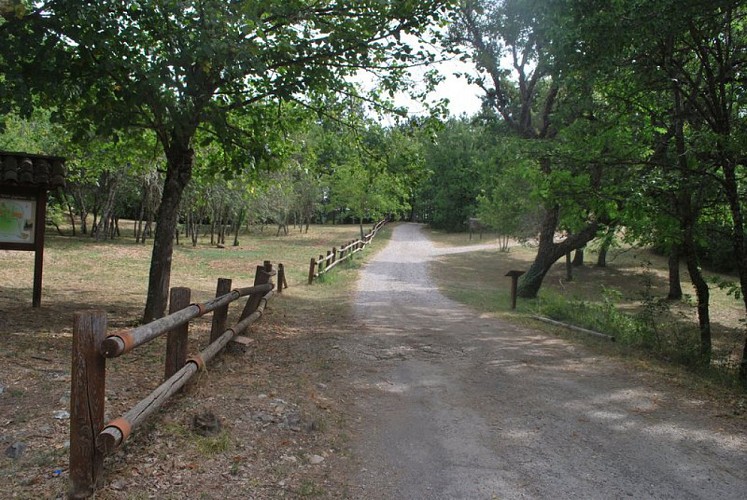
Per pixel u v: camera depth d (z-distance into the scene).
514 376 7.09
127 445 3.97
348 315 11.84
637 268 32.47
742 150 8.47
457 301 15.91
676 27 8.31
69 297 11.09
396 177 10.69
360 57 8.77
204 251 28.83
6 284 12.12
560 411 5.66
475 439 4.81
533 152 11.87
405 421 5.24
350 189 39.12
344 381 6.47
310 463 4.12
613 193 10.38
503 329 10.94
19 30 6.66
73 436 3.21
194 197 28.42
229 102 9.99
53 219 28.08
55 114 7.54
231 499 3.45
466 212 57.97
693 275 10.19
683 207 9.98
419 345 8.92
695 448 4.73
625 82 10.50
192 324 9.11
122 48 6.88
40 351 6.30
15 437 3.94
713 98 9.46
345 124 10.36
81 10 6.27
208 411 4.61
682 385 6.85
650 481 4.05
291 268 23.38
